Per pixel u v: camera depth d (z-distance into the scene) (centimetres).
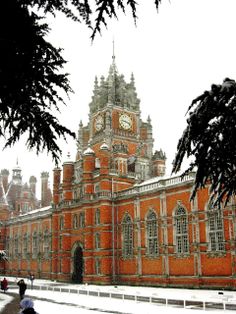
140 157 7462
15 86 466
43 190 11631
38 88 493
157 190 5538
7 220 10394
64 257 7006
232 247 4403
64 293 4625
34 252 8850
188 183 5069
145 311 2805
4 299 3931
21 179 11831
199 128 616
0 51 440
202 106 613
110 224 6247
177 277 5053
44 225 8556
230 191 652
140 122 7994
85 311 2978
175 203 5250
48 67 480
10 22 438
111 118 7488
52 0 432
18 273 9362
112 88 7744
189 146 638
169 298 3469
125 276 5916
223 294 3947
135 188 6056
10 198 11219
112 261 6097
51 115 507
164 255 5269
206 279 4662
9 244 10081
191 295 3934
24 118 503
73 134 525
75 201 7088
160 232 5419
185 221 5100
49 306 3366
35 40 452
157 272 5381
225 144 608
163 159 7694
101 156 6531
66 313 2861
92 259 6334
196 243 4838
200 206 4881
